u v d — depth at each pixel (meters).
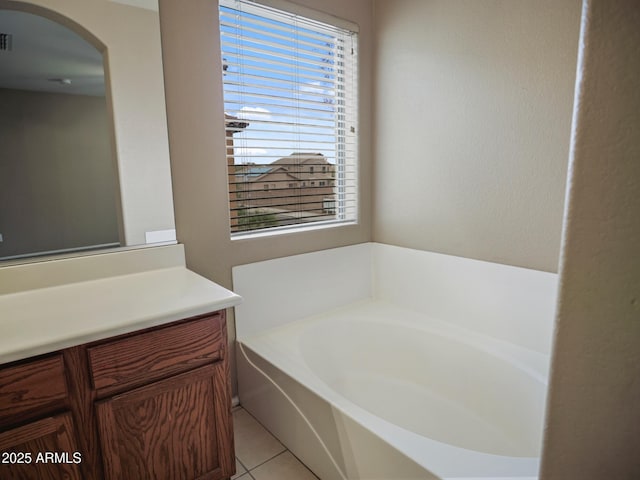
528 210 1.66
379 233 2.39
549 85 1.53
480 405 1.72
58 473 1.00
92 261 1.44
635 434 0.38
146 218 1.56
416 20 1.99
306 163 2.12
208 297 1.25
